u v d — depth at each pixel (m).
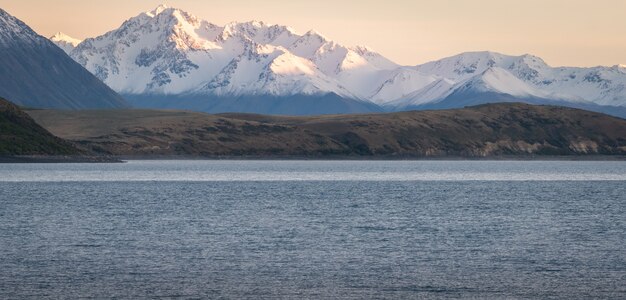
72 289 178.12
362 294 176.38
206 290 178.62
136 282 185.38
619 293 177.00
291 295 175.25
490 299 172.38
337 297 174.00
